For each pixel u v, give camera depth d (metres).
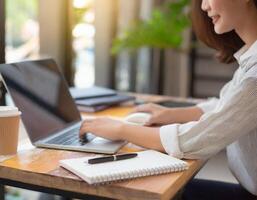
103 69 3.00
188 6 3.40
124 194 0.88
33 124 1.23
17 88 1.24
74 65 2.57
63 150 1.16
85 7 2.65
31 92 1.30
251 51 1.16
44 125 1.29
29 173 0.98
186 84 4.24
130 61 3.60
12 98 1.20
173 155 1.07
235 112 1.05
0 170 1.02
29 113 1.24
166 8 3.76
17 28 2.28
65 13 2.39
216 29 1.24
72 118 1.50
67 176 0.94
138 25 3.31
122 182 0.90
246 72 1.10
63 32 2.41
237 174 1.33
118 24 3.23
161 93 4.17
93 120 1.26
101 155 1.11
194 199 1.40
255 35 1.23
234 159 1.31
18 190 1.98
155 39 3.29
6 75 1.22
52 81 1.47
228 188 1.46
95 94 1.87
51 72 1.50
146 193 0.86
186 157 1.07
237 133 1.06
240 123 1.05
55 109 1.41
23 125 1.27
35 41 2.35
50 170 0.98
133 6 3.46
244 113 1.05
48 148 1.18
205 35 1.54
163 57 4.13
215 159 1.80
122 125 1.18
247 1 1.20
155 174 0.95
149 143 1.12
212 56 4.11
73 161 1.00
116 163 0.98
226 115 1.06
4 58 1.60
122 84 3.46
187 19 3.37
